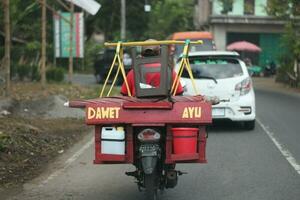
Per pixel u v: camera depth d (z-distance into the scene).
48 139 12.64
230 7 49.41
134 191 8.56
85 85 27.97
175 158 7.15
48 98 17.56
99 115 7.11
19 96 18.56
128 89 8.02
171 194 8.33
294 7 31.75
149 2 61.56
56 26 32.47
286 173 9.73
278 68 38.12
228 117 14.45
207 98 7.51
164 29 74.94
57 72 28.31
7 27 17.55
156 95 7.36
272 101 23.41
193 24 75.75
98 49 52.22
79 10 48.91
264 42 49.84
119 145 7.15
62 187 8.79
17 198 8.10
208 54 14.59
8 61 17.64
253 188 8.68
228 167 10.23
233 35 49.91
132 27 61.00
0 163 10.07
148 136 7.05
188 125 7.20
